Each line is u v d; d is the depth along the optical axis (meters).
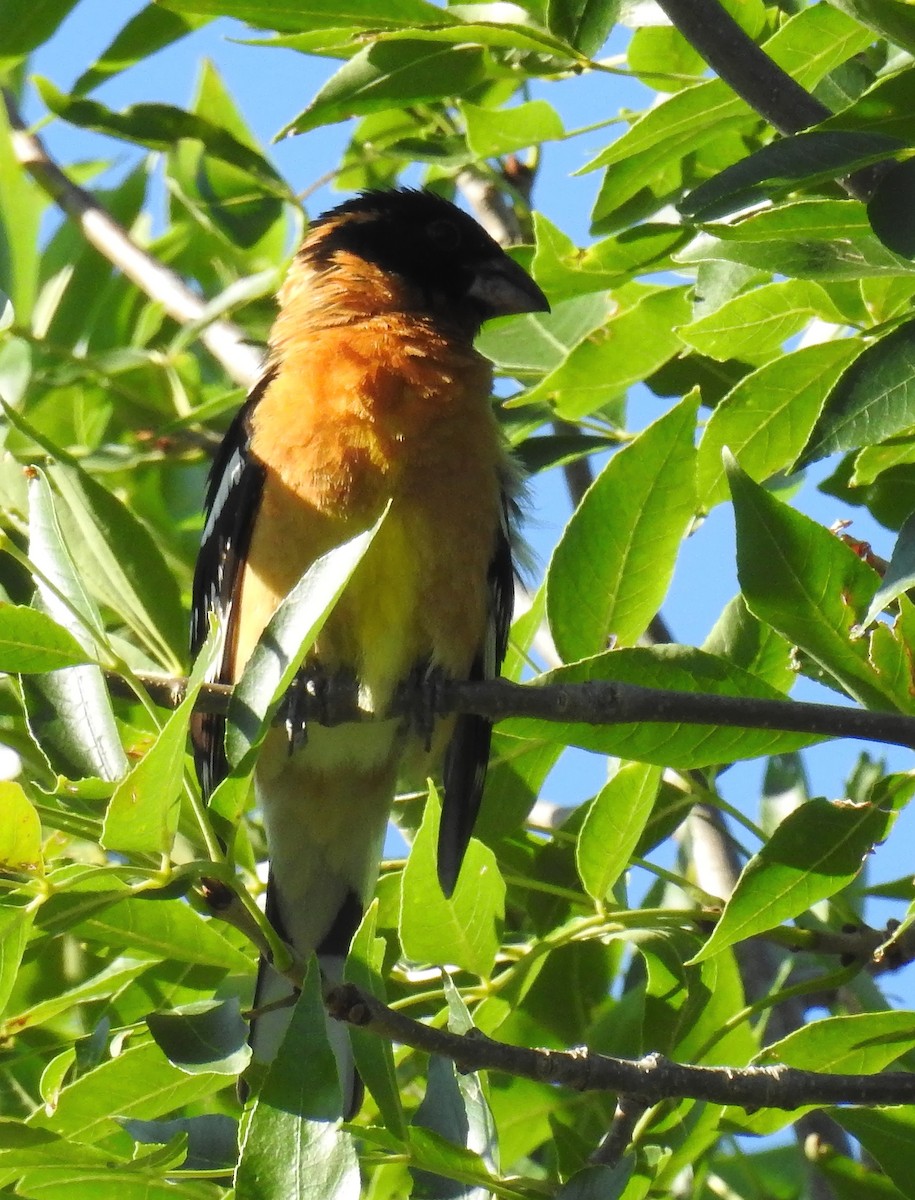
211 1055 6.41
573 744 7.71
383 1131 6.85
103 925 7.59
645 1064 6.90
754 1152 10.09
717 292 9.38
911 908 8.23
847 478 10.25
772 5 9.32
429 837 7.62
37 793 6.91
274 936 6.41
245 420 10.12
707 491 8.98
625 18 8.20
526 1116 9.47
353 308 10.50
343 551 6.29
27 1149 6.70
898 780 7.75
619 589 8.55
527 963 8.39
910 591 8.74
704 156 9.34
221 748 10.00
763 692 7.79
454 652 9.66
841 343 8.44
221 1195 7.20
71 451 12.70
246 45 8.28
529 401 9.84
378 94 8.45
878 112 6.46
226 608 9.84
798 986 8.60
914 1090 6.96
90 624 6.70
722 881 10.73
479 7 8.48
